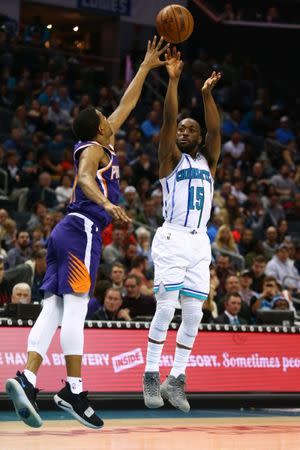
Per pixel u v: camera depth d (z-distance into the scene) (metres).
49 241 6.22
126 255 14.41
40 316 6.18
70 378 6.04
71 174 17.39
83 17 26.97
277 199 19.56
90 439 7.17
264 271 15.40
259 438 7.40
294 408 11.34
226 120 23.77
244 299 13.77
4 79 21.98
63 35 28.39
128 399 10.42
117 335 10.55
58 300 6.19
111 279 12.73
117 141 19.86
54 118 21.09
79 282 6.05
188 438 7.37
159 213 17.12
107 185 6.20
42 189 16.80
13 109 21.14
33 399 5.93
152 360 7.02
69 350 6.05
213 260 15.41
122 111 6.77
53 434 7.57
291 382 11.31
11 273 11.95
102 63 26.73
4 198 16.50
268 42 28.53
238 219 17.36
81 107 21.45
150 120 22.09
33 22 25.67
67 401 6.02
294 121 27.16
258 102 25.19
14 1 25.12
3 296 11.80
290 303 13.88
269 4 28.73
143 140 21.67
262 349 11.25
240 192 19.77
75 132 6.29
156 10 27.33
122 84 24.50
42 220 15.30
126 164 19.05
